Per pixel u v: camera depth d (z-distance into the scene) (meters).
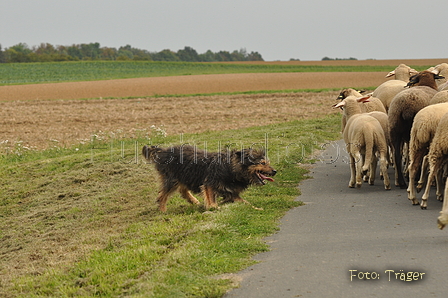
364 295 5.80
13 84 65.50
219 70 92.25
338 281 6.21
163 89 54.59
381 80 60.84
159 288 6.42
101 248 9.23
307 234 8.33
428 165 10.47
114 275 7.43
